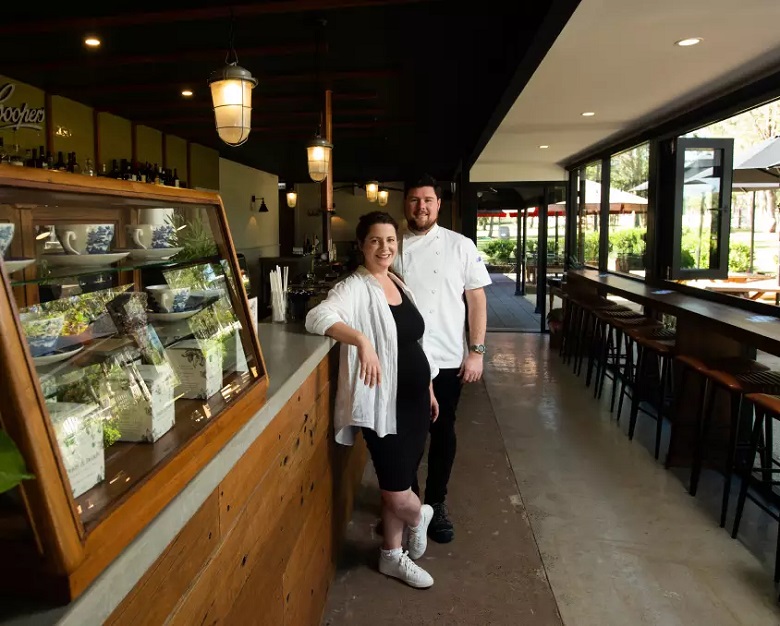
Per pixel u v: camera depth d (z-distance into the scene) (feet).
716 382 9.52
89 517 2.48
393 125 21.86
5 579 2.25
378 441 7.25
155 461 3.05
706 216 14.44
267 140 25.27
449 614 7.08
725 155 13.66
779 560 7.66
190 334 4.18
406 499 7.40
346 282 7.04
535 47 9.89
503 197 35.29
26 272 2.78
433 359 8.46
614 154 20.48
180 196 4.26
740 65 11.36
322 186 17.31
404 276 8.49
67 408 2.77
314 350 6.72
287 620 5.44
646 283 17.43
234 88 10.07
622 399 14.44
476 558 8.28
